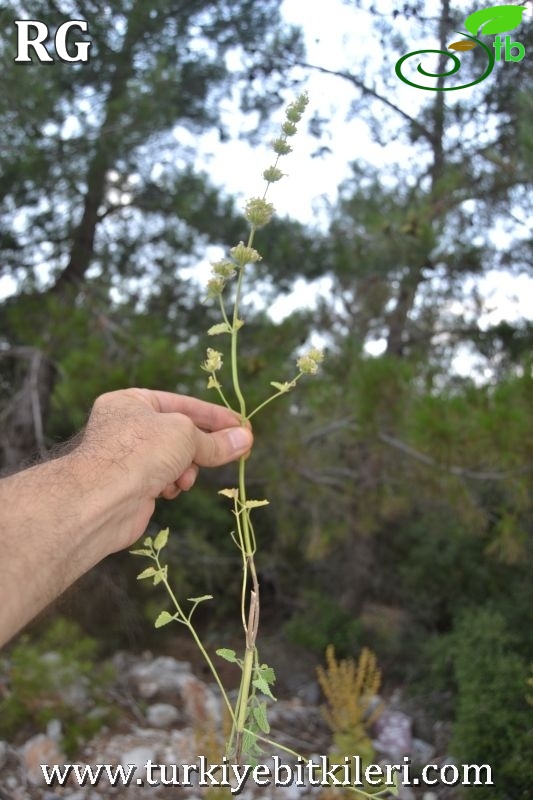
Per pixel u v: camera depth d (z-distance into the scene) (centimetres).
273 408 446
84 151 529
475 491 434
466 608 541
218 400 425
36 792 360
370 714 464
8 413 596
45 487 88
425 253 527
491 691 358
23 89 490
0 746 386
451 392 397
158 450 101
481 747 339
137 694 495
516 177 557
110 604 598
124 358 508
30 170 520
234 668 575
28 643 464
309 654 590
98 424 104
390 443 448
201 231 636
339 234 601
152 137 569
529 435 344
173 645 620
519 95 496
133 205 637
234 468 544
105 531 91
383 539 641
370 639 575
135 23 537
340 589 679
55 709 408
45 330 542
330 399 501
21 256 613
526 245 621
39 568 80
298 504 590
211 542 684
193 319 642
